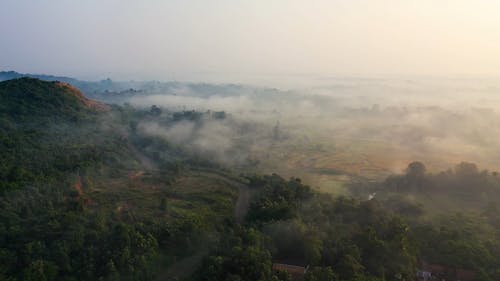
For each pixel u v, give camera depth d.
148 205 94.31
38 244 64.69
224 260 60.81
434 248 70.00
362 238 69.00
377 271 62.22
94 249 66.31
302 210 86.25
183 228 75.00
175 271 67.31
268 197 94.06
